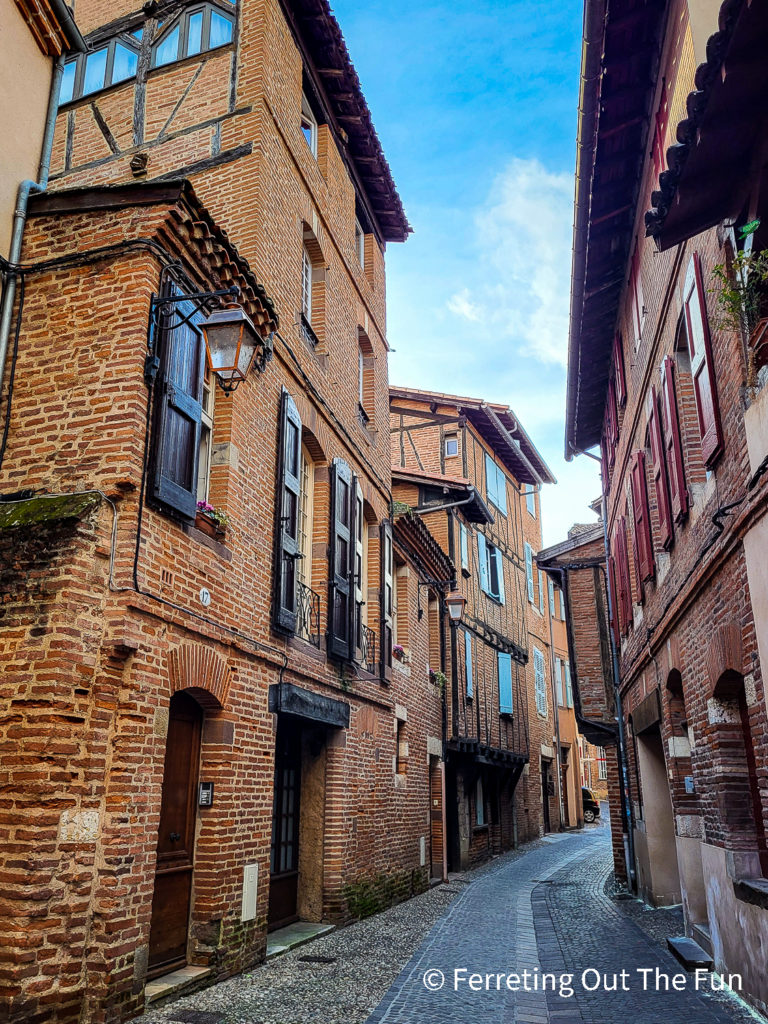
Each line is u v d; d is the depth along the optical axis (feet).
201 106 31.01
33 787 16.10
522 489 89.66
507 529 81.05
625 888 44.06
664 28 24.59
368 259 45.32
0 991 15.14
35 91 23.22
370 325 43.27
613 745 50.65
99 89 33.58
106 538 18.45
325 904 30.55
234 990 20.48
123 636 17.97
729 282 17.46
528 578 87.15
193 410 21.97
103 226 21.24
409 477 62.03
